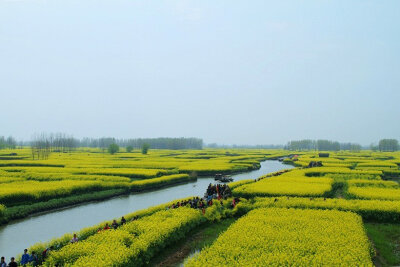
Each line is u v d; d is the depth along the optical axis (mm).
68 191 45406
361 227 25516
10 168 71688
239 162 110438
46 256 21516
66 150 180375
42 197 41844
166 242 24672
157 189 57781
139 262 20953
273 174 70625
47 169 70125
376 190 43844
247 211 35094
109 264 18359
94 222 35188
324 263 18156
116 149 148500
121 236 23438
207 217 31812
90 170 69188
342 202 35125
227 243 21703
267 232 24188
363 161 108562
